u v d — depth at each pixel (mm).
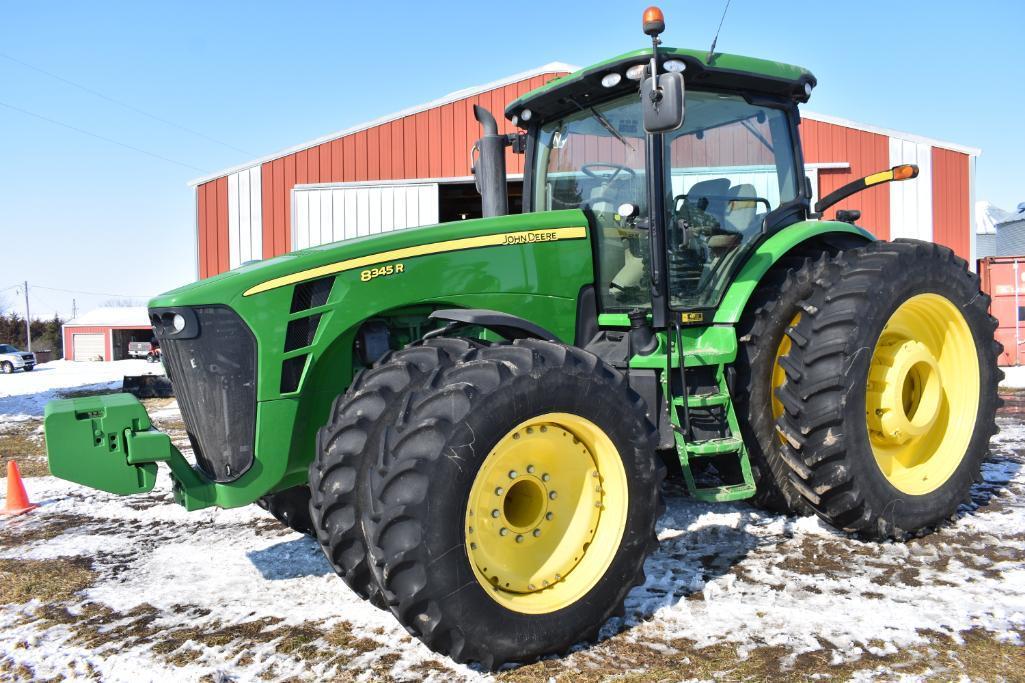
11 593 3318
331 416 2742
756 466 3691
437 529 2320
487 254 3254
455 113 14719
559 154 3938
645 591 2980
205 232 15320
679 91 2820
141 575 3496
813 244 4059
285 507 3613
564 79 3629
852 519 3385
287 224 15094
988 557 3256
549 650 2488
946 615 2660
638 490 2711
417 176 14828
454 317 2791
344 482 2543
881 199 14484
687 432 3230
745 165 3832
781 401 3408
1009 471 4828
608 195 3650
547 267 3406
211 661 2553
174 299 2805
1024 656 2365
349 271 2979
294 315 2887
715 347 3469
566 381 2580
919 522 3480
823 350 3291
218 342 2814
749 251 3756
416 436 2371
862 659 2369
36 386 20188
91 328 45094
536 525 2637
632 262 3543
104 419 2775
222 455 2842
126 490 2811
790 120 4043
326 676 2414
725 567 3207
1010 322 14109
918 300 3598
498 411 2434
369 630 2766
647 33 3094
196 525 4371
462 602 2342
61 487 5664
